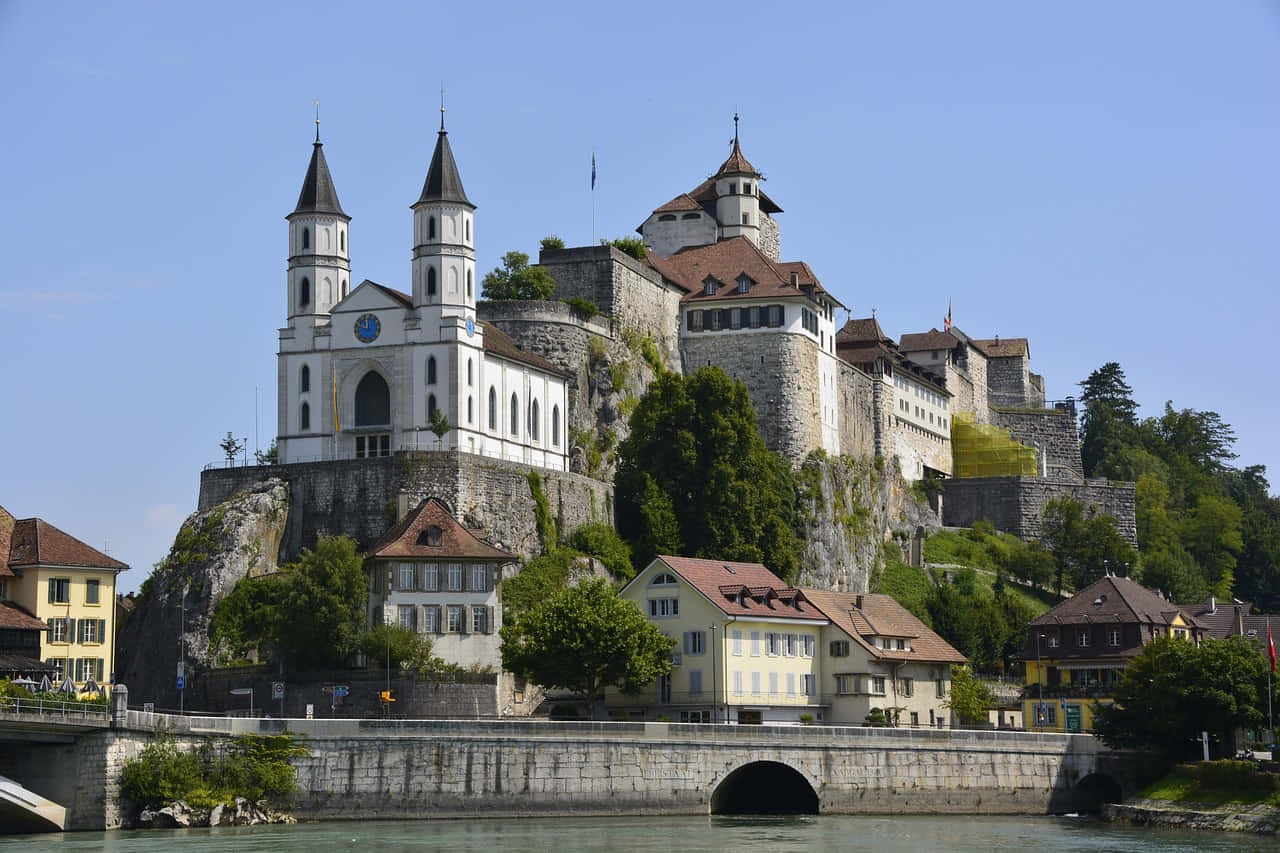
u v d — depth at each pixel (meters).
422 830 132.38
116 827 132.25
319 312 197.00
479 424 194.75
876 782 150.62
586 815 141.12
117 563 173.25
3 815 131.25
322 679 166.38
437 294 192.88
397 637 167.25
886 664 177.00
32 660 163.00
